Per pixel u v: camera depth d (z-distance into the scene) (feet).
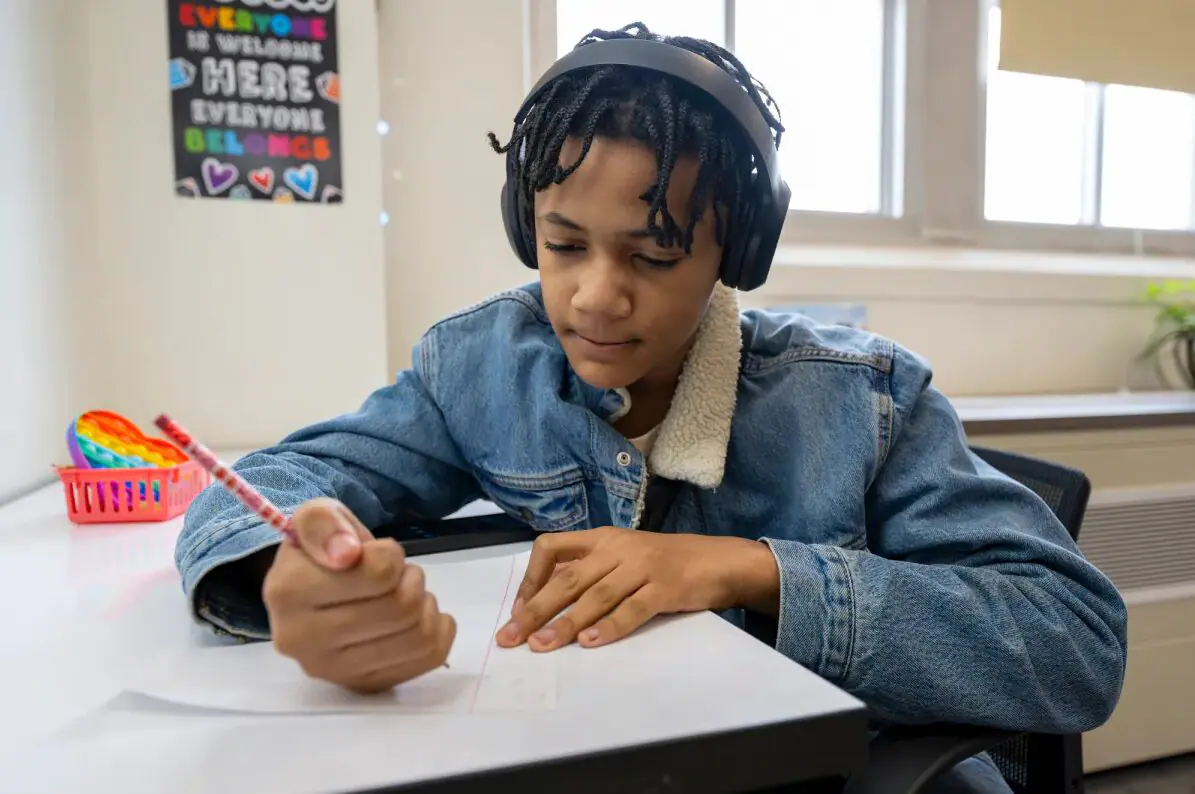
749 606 1.74
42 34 3.23
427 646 1.24
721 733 1.11
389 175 4.42
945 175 5.80
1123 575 4.34
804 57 5.54
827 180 5.68
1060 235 6.20
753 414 2.19
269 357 3.95
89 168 3.67
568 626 1.47
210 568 1.48
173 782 1.02
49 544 2.38
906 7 5.60
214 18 3.77
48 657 1.48
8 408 2.96
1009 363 5.82
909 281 5.48
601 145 1.63
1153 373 6.23
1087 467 4.25
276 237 3.91
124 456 2.78
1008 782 2.28
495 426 2.30
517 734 1.11
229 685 1.31
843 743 1.18
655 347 1.80
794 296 5.26
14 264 3.01
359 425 2.29
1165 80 5.86
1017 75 5.82
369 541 1.27
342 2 3.89
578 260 1.75
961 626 1.69
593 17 4.99
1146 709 4.43
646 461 2.16
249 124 3.84
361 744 1.10
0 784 1.01
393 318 4.49
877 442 2.09
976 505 2.06
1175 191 6.61
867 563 1.76
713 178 1.68
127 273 3.78
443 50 4.45
